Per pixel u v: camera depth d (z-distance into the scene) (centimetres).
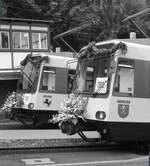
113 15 3941
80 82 1658
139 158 1444
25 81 2373
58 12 4006
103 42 1612
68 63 2169
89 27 3975
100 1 4019
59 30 4003
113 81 1516
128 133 1554
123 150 1645
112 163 1344
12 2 3841
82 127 1590
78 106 1581
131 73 1559
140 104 1570
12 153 1527
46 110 2278
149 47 1630
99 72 1578
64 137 1938
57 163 1334
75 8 4003
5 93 3206
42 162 1352
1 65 3195
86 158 1441
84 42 4019
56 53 2414
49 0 4038
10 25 3256
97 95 1549
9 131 2167
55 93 2306
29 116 2347
